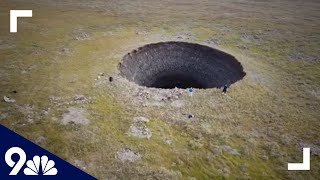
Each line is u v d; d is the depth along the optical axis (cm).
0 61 3347
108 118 2359
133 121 2330
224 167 1884
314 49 4019
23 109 2434
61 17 5219
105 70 3180
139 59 3725
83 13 5531
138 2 6544
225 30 4753
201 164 1909
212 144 2095
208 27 4906
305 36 4519
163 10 5925
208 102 2631
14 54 3566
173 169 1858
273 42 4256
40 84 2856
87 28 4675
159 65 3853
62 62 3388
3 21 4828
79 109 2467
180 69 3897
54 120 2303
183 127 2281
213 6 6309
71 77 3016
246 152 2025
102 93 2723
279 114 2488
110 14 5531
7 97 2603
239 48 4006
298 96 2794
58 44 3956
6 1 5981
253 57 3712
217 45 4091
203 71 3791
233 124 2338
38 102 2545
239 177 1808
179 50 3928
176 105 2578
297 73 3291
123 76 3172
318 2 6712
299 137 2214
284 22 5222
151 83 3753
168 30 4703
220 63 3700
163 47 3928
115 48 3838
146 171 1822
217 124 2330
